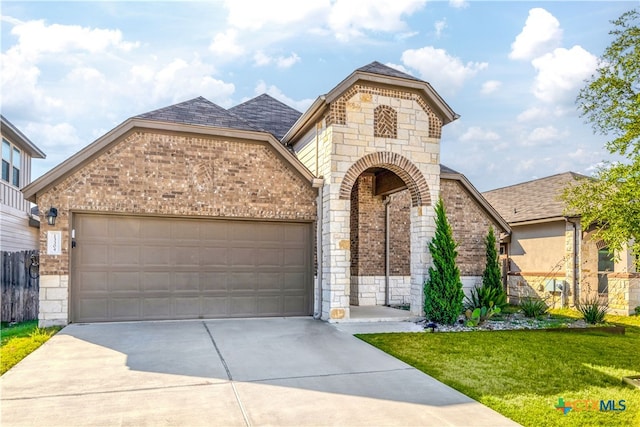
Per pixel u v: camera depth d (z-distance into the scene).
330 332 10.17
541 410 5.51
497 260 14.50
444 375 6.95
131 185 10.98
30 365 7.14
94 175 10.75
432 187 12.62
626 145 7.84
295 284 12.35
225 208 11.69
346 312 11.66
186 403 5.54
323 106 12.00
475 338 9.83
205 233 11.66
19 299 12.39
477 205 15.64
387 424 5.01
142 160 11.10
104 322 10.77
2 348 8.27
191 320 11.33
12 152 16.00
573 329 11.35
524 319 12.83
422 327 11.08
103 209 10.77
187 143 11.48
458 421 5.13
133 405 5.45
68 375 6.62
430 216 12.54
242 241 11.96
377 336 9.80
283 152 12.05
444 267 11.80
